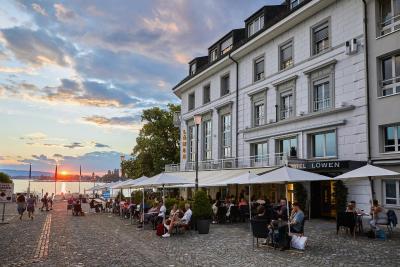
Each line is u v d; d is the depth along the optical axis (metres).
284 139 25.69
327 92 22.22
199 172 31.73
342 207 19.53
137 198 27.31
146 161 49.03
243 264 9.74
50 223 22.20
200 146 37.69
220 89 34.19
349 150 20.12
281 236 11.86
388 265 9.32
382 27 19.23
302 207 21.23
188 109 41.03
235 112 31.66
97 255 11.20
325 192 21.73
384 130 18.70
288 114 25.48
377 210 14.32
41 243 13.77
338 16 21.39
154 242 13.88
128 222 22.91
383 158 18.20
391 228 15.09
